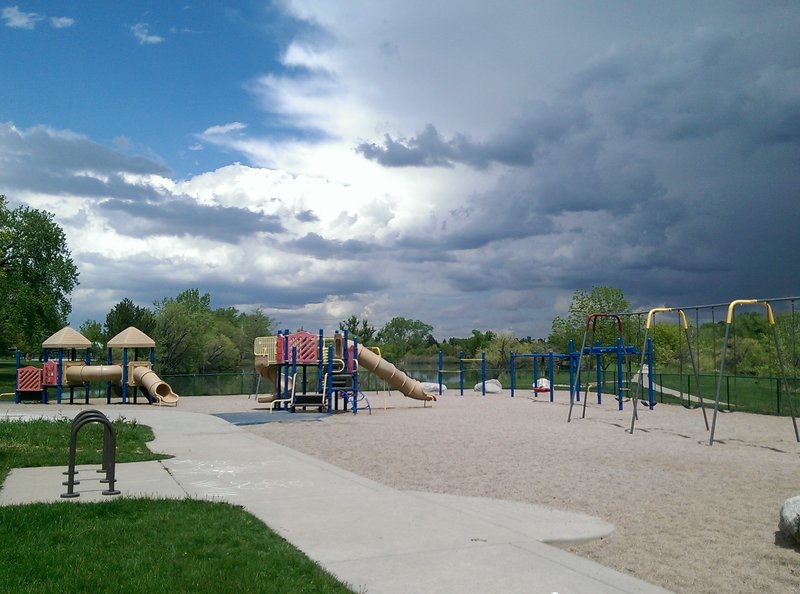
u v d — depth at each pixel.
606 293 49.56
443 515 7.55
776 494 9.47
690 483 10.30
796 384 23.41
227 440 14.55
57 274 60.66
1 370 76.19
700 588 5.55
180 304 63.72
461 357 38.06
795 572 5.96
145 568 5.50
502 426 18.92
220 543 6.28
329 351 23.45
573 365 33.09
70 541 6.27
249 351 74.94
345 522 7.22
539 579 5.38
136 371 28.73
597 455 13.24
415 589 5.14
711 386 30.50
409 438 15.97
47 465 11.05
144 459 11.78
